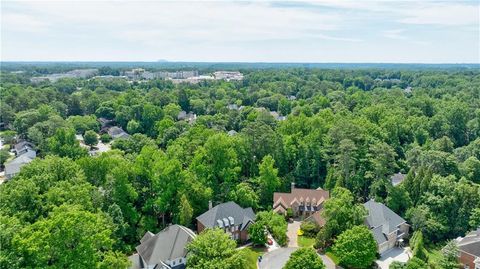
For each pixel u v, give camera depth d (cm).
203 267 5662
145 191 8206
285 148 10506
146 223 7838
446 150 11781
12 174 11588
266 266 6781
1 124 17562
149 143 12612
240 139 10162
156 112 16612
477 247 6694
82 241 4831
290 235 8206
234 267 5725
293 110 17550
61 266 4681
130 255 7138
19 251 4528
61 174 7281
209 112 19300
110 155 9119
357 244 6712
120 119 17688
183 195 7744
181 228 6962
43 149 13088
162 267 6284
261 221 7744
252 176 9912
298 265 5869
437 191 8512
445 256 6644
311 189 9544
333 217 7569
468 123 14262
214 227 7412
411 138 13312
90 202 6575
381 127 12694
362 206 7894
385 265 7106
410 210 8362
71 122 16450
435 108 16362
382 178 9175
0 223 4850
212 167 9088
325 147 10750
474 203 8044
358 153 10019
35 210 6044
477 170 10188
